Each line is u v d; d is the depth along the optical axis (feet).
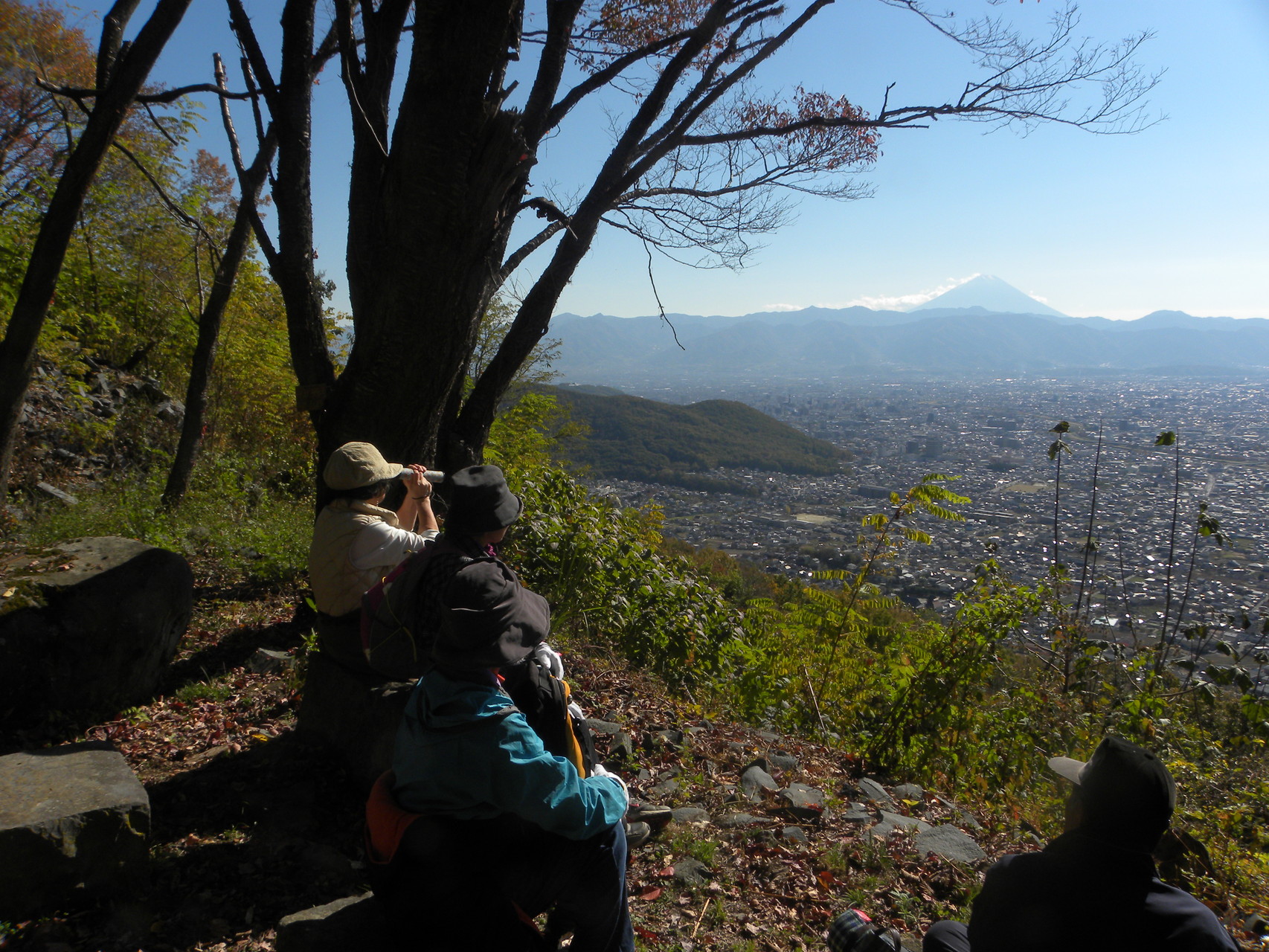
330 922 7.02
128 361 41.24
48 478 28.71
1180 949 5.09
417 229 12.48
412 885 5.75
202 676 14.96
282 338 48.16
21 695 11.84
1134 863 5.34
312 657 11.80
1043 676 20.08
